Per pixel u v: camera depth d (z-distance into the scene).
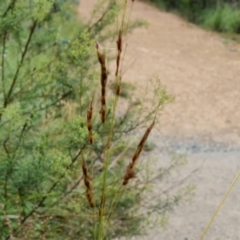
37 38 4.30
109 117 4.00
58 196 4.10
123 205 4.51
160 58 15.38
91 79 4.14
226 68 14.89
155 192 6.42
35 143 3.84
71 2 5.61
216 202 7.20
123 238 5.27
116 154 5.56
